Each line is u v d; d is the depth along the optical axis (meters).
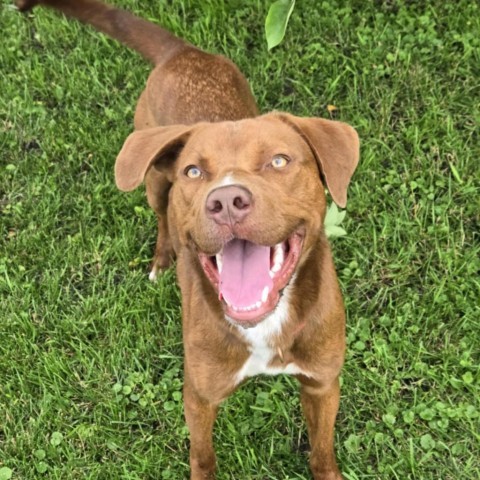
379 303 1.11
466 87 1.29
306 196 0.78
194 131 0.82
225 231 0.72
